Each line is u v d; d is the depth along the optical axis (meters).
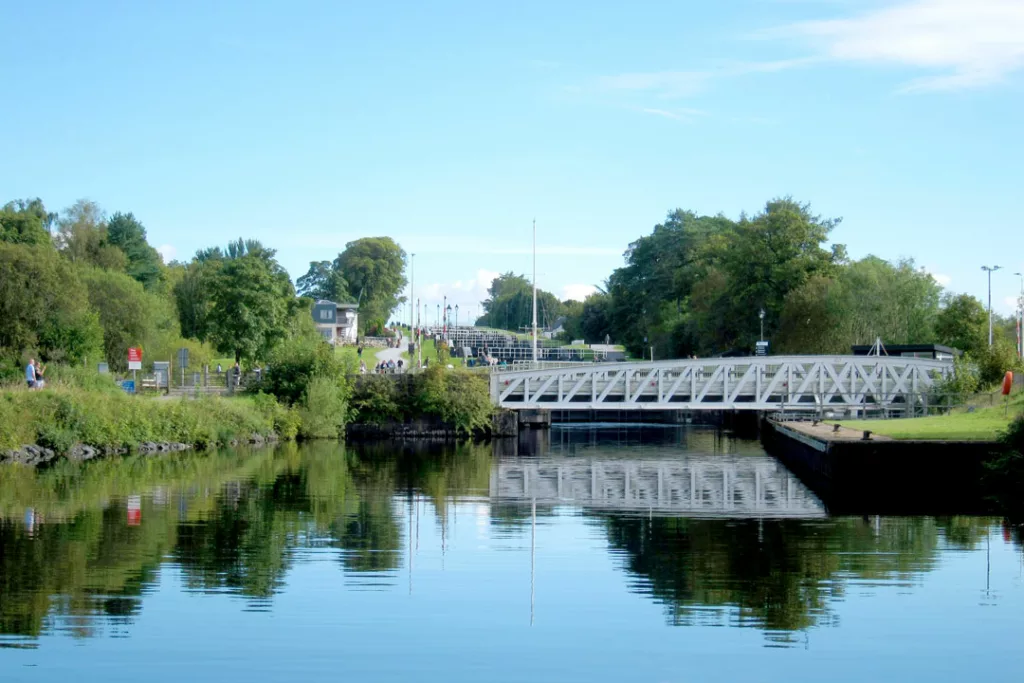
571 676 20.19
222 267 96.31
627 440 87.00
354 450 71.25
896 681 20.03
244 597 25.41
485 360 116.06
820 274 113.62
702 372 86.81
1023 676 20.31
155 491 44.12
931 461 44.34
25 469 51.44
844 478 44.91
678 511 40.62
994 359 76.31
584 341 196.12
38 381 62.44
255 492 44.69
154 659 20.81
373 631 22.80
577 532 35.22
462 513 39.62
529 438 87.75
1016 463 42.00
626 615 24.14
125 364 88.12
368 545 32.22
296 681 19.72
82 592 25.69
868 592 26.33
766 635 22.77
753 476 55.66
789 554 31.08
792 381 91.56
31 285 72.38
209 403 71.69
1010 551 31.38
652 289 154.12
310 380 82.94
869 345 93.69
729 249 127.94
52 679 19.69
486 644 21.95
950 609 24.73
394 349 148.75
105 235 130.00
